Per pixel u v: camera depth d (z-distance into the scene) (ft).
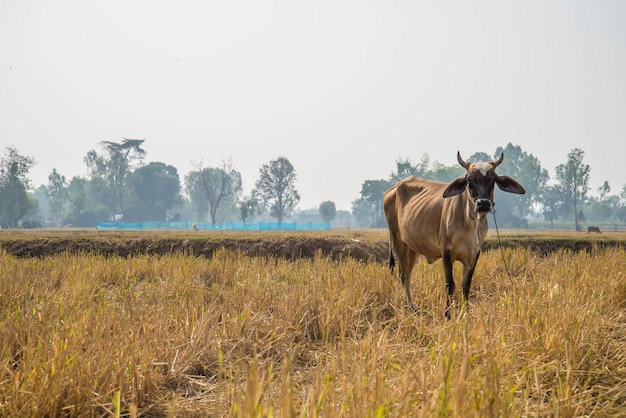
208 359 19.07
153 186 359.66
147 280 36.83
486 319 20.15
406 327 21.22
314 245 63.72
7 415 14.16
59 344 16.81
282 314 23.47
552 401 14.11
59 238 70.08
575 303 21.77
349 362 16.26
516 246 66.49
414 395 13.71
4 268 36.47
